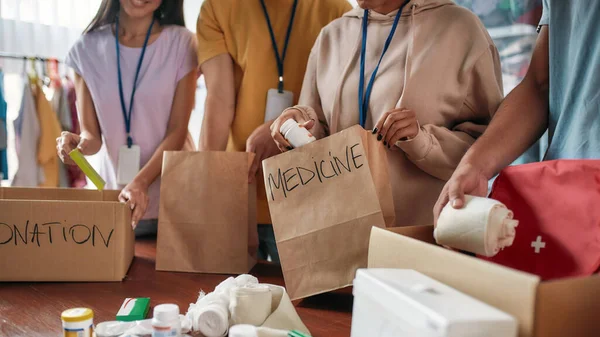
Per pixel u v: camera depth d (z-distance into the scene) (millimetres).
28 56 1975
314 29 1267
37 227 940
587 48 705
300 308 776
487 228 515
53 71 2014
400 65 903
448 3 924
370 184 749
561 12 752
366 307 444
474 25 894
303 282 786
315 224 780
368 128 937
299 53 1262
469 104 924
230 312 650
